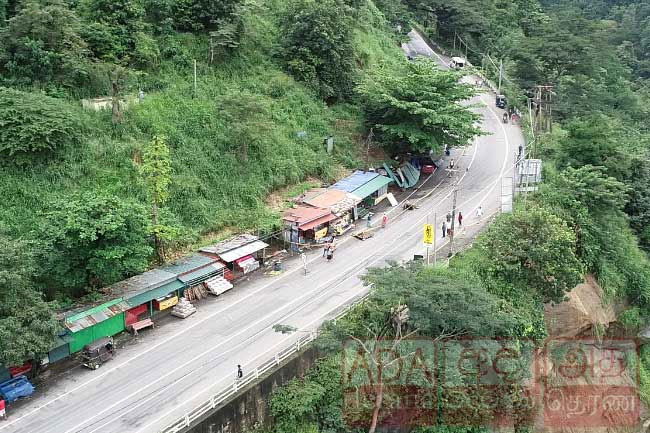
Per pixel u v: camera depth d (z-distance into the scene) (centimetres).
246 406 2978
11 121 3800
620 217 5428
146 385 3034
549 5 14275
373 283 3200
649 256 5741
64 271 3356
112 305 3388
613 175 5812
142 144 4412
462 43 10431
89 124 4262
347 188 5181
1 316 2842
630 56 11881
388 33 8781
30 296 2950
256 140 5016
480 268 4119
